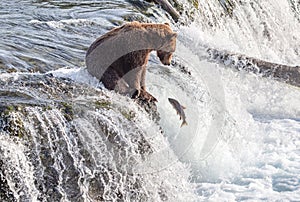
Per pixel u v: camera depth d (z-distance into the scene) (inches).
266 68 689.0
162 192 464.4
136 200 446.0
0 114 404.8
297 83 685.9
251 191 494.9
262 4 990.4
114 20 709.3
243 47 898.7
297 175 517.0
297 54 1047.6
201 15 829.2
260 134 619.5
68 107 439.2
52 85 477.4
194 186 504.4
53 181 404.8
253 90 699.4
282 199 476.1
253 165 549.0
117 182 436.1
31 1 800.3
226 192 495.2
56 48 595.8
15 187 386.9
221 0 890.7
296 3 1135.0
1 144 386.3
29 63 538.3
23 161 392.8
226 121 595.8
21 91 452.4
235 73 691.4
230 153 565.9
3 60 532.7
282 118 674.8
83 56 582.6
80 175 416.8
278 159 553.6
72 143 419.5
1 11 736.3
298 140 602.9
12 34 628.4
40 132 408.8
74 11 743.7
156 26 508.1
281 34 1013.8
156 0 791.7
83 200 415.8
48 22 682.8
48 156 405.4
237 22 912.9
